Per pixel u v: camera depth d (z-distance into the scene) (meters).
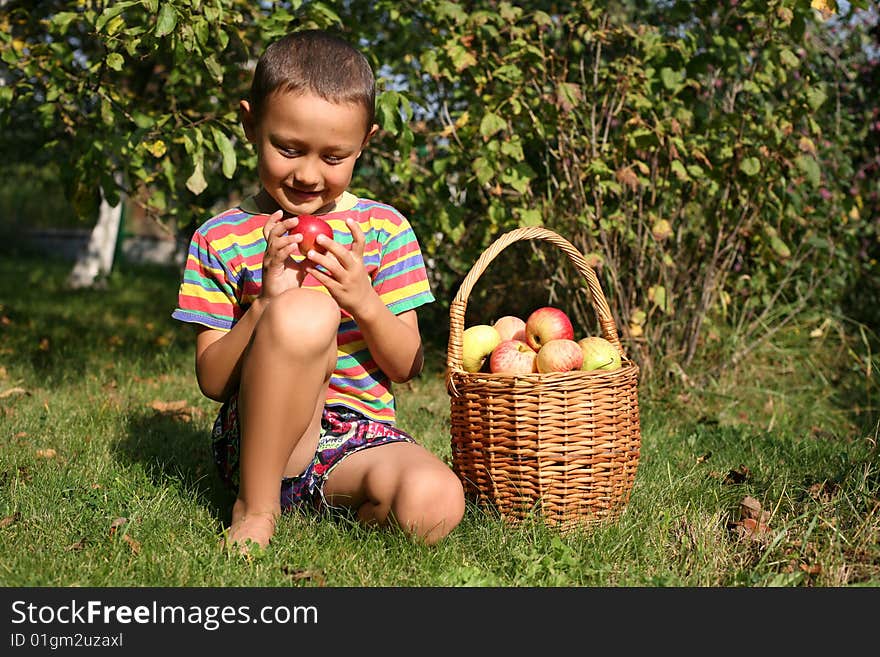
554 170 4.52
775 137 4.11
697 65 4.11
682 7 4.24
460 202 4.64
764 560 2.17
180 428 3.53
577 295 4.34
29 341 5.71
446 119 4.71
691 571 2.14
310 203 2.21
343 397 2.37
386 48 4.81
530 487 2.36
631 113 4.19
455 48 3.89
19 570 2.03
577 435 2.34
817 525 2.39
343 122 2.09
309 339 2.03
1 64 4.33
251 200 2.43
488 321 5.32
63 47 3.81
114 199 3.75
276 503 2.21
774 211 4.42
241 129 3.68
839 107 5.09
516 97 3.95
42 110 3.89
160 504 2.47
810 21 4.60
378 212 2.46
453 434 2.49
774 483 2.82
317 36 2.17
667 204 4.39
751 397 4.43
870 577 2.11
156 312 7.99
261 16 3.99
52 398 3.95
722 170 4.19
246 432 2.11
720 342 4.71
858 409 4.15
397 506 2.13
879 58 5.65
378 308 2.22
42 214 17.95
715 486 2.82
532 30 4.24
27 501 2.46
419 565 2.09
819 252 5.02
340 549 2.15
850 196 5.06
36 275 11.20
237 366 2.21
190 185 3.45
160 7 3.28
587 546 2.26
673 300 4.46
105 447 3.13
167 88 4.61
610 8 4.23
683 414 4.05
